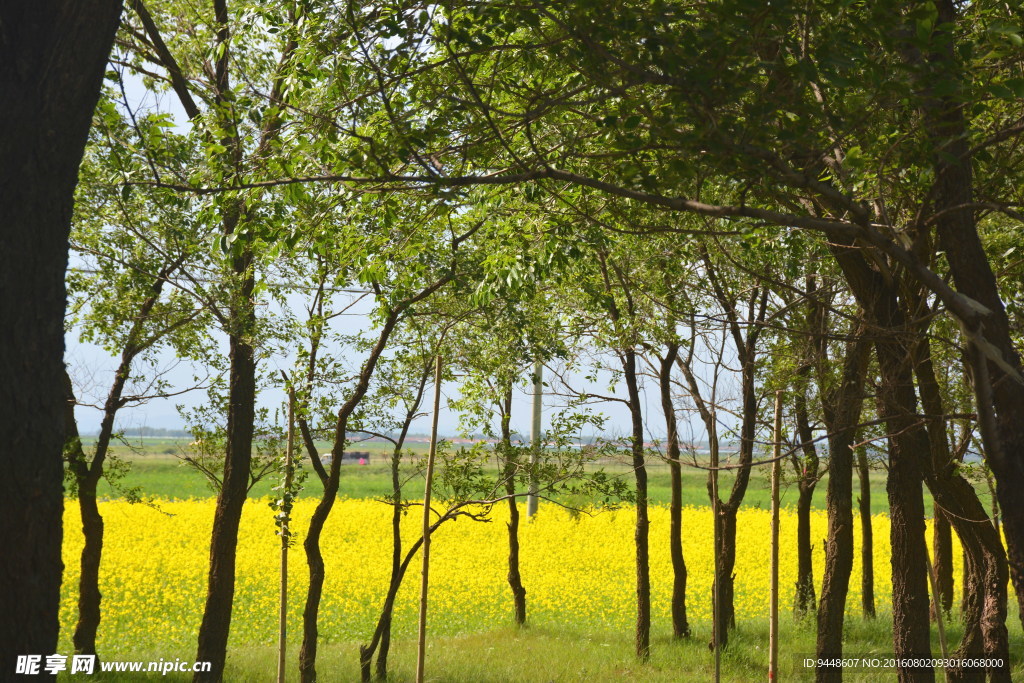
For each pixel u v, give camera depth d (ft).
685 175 18.07
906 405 28.81
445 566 78.95
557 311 45.06
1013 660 46.73
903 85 16.42
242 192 28.04
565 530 94.84
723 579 51.70
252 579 71.72
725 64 16.52
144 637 54.08
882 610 67.21
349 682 43.21
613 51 18.02
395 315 38.29
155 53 36.99
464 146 20.88
